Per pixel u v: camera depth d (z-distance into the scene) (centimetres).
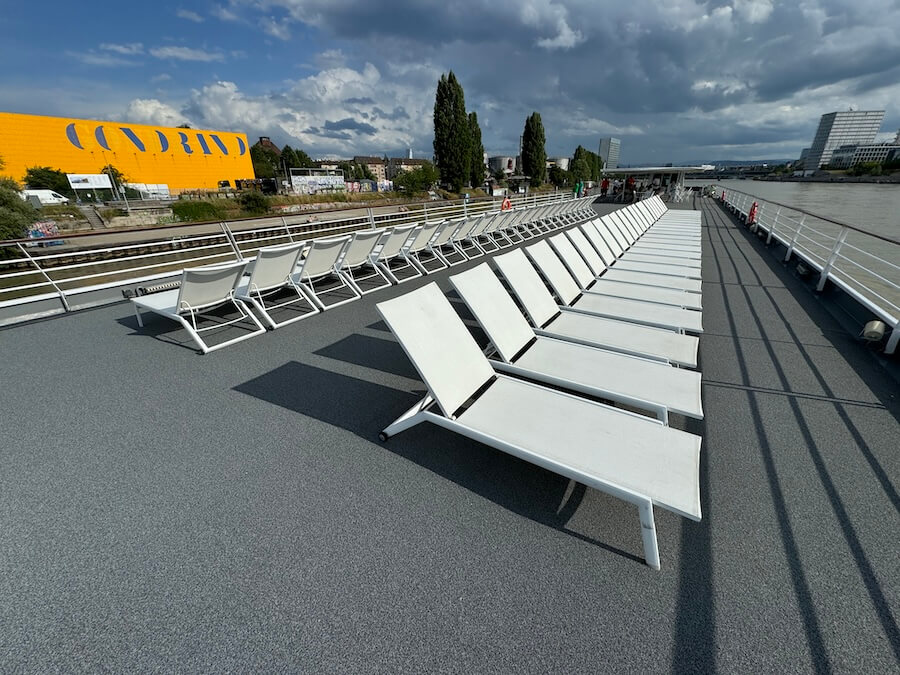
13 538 163
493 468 201
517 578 145
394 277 560
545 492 185
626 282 427
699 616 131
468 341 232
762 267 629
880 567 146
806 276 543
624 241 663
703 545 156
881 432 222
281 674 117
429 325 215
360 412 251
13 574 148
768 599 136
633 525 167
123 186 3428
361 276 610
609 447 167
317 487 190
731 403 253
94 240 2238
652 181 2338
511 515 172
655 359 253
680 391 211
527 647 123
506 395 211
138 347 355
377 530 166
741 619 130
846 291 413
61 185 3522
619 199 2062
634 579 143
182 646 124
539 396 209
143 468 204
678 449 164
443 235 684
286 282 425
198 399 268
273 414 250
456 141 3444
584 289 403
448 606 135
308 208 3456
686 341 277
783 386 273
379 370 306
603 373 232
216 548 158
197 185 4453
